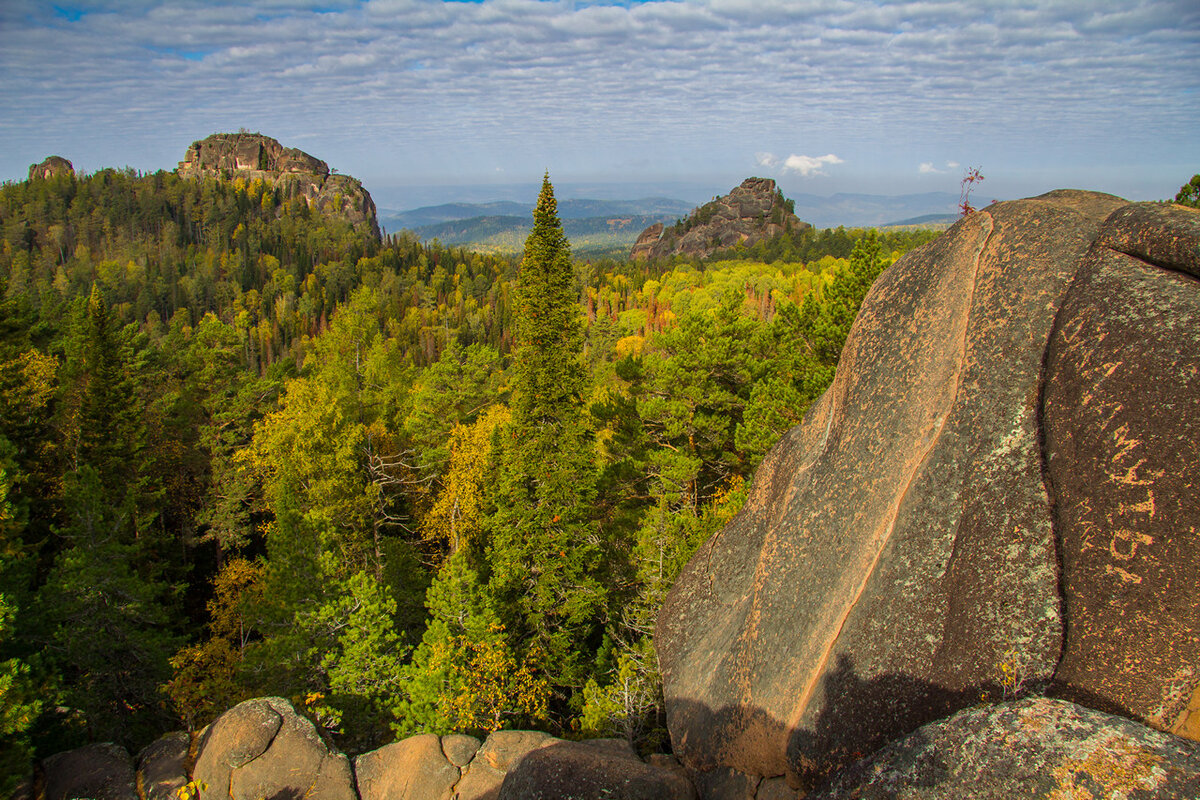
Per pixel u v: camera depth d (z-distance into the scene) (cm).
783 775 676
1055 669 484
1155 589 445
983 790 425
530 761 821
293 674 1831
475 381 4300
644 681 1488
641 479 2811
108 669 1955
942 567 571
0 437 2150
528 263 2197
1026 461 545
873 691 583
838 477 721
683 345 2691
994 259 642
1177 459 446
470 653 1789
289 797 1134
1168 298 491
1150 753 389
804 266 19688
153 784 1180
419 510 3497
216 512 3578
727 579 925
